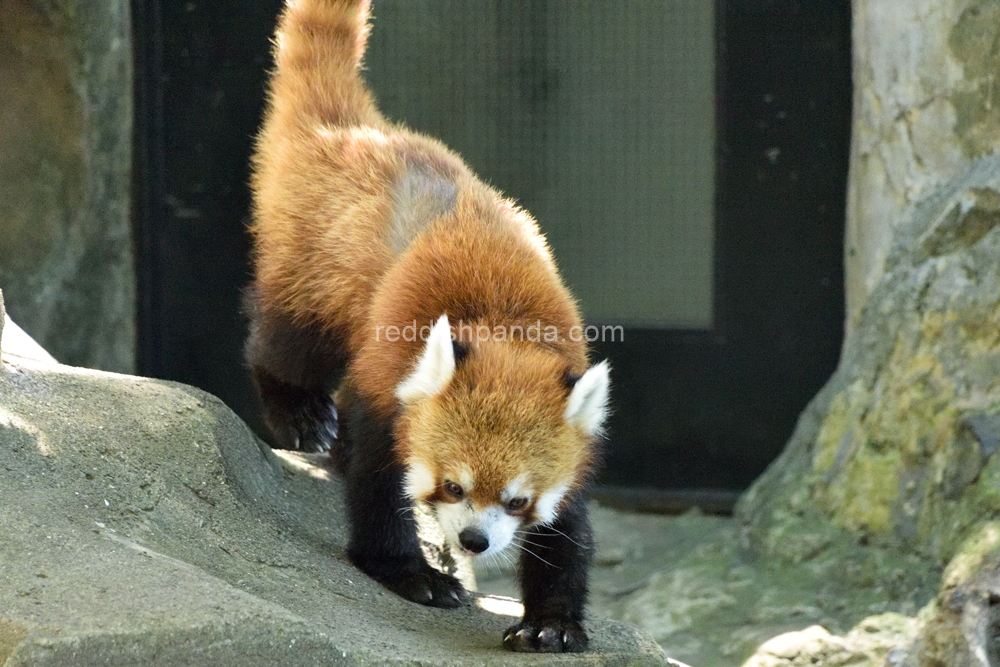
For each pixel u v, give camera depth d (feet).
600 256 36.96
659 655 16.88
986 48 29.45
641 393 37.52
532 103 36.37
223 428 19.16
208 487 17.44
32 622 11.91
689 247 36.58
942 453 27.61
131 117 36.17
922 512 27.71
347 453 21.94
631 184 36.42
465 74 36.32
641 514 37.73
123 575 13.19
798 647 25.75
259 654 12.73
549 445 16.22
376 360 17.74
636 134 36.19
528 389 16.31
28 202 35.24
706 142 35.96
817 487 30.89
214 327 37.60
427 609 17.83
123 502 15.80
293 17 23.31
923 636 23.98
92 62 35.12
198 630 12.33
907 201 31.55
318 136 21.68
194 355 37.78
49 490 15.05
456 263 17.79
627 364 37.35
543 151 36.55
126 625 12.10
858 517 29.25
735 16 35.12
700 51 35.53
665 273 36.81
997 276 28.07
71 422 16.75
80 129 35.29
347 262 19.71
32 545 13.44
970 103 29.94
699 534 35.55
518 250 18.29
